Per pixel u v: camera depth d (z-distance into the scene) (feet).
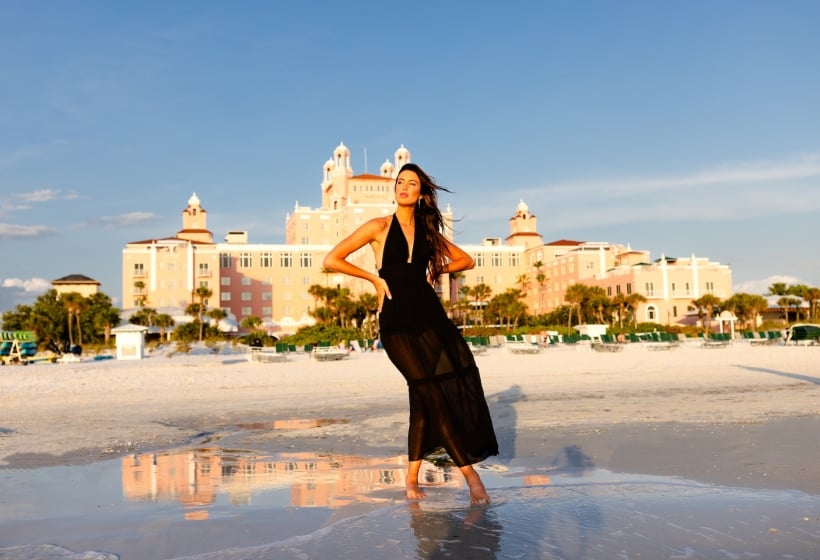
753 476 15.39
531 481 15.84
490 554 9.46
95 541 10.77
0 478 17.31
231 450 22.58
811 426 24.07
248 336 222.07
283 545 10.11
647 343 144.66
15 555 10.03
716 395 39.11
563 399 39.06
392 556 9.44
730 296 297.33
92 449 22.95
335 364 94.53
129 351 132.46
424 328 13.75
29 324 241.55
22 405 43.73
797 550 9.52
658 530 10.62
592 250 338.34
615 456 19.03
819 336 137.80
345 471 17.95
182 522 11.99
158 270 336.90
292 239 392.68
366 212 356.59
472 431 13.56
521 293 358.84
